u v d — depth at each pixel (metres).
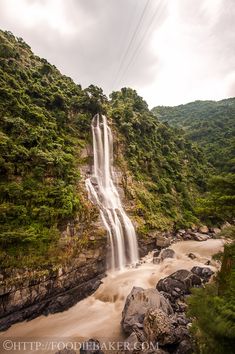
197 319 9.69
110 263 22.42
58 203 19.70
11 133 21.03
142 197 32.78
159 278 20.11
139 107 55.41
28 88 28.11
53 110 29.64
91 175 29.19
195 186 48.47
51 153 22.95
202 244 31.02
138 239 26.69
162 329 11.05
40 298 16.17
